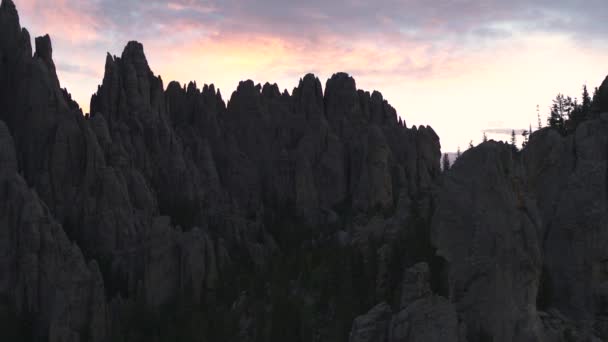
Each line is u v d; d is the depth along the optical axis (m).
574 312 59.50
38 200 95.44
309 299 83.50
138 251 99.19
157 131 123.31
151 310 92.75
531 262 55.72
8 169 96.38
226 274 98.38
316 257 93.88
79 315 85.94
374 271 77.44
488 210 58.12
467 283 57.66
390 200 121.25
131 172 110.69
